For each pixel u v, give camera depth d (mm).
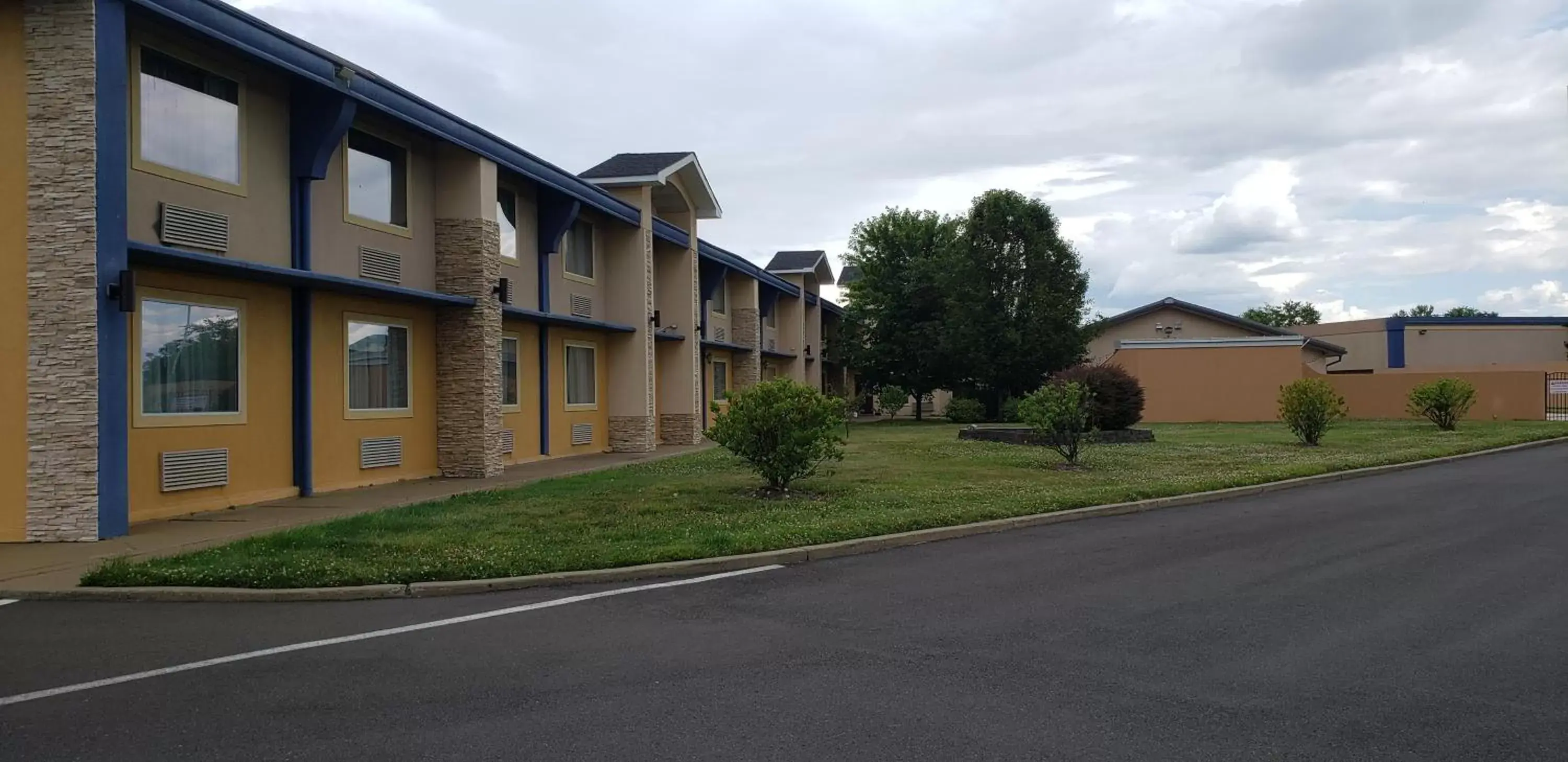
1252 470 17797
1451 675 5977
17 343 10648
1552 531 11523
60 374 10609
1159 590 8484
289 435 14391
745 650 6590
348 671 6152
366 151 15969
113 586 8383
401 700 5578
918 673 6039
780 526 11188
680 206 27984
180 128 12391
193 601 8188
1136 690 5699
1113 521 12828
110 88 10719
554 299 21828
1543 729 5051
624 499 13719
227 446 13234
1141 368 37250
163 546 10266
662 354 27953
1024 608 7789
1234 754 4711
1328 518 12812
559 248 22172
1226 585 8641
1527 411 35281
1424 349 54750
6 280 10664
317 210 14789
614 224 24594
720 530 10961
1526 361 52781
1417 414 31203
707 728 5086
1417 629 7066
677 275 27812
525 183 19766
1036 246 38188
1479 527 11852
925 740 4902
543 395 21281
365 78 14422
